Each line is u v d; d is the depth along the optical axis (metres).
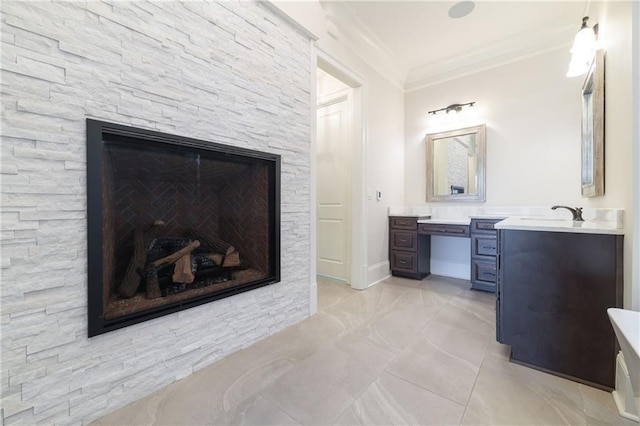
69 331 1.11
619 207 1.48
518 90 3.04
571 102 2.76
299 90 2.15
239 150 1.72
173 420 1.18
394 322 2.17
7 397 0.98
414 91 3.78
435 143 3.60
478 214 3.29
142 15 1.29
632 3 1.31
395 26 2.70
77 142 1.12
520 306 1.62
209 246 1.90
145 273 1.51
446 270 3.59
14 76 0.98
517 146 3.05
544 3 2.39
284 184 2.04
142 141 1.32
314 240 2.32
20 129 0.99
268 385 1.41
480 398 1.32
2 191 0.96
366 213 3.07
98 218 1.17
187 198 1.84
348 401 1.29
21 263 1.00
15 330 0.99
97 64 1.16
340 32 2.57
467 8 2.46
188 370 1.50
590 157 2.00
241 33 1.72
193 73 1.49
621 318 1.11
